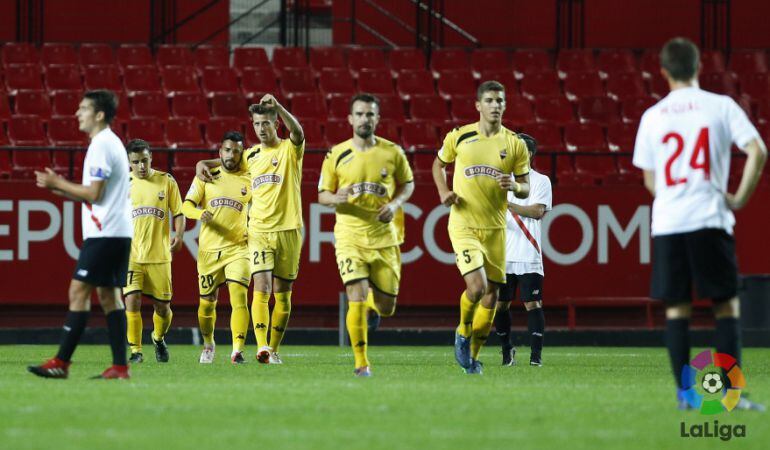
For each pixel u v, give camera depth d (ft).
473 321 124.26
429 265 214.69
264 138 140.87
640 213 218.18
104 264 104.73
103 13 301.02
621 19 311.06
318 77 282.77
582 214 217.56
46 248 208.54
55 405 85.46
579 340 216.95
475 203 118.73
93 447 65.21
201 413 80.94
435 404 87.40
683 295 82.07
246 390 98.53
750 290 212.64
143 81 275.39
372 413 81.35
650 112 83.35
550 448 65.92
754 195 221.25
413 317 220.84
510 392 98.07
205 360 148.87
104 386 101.45
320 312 219.61
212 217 144.77
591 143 263.90
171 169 214.07
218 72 279.28
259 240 141.28
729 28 296.71
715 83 285.64
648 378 119.65
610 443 67.97
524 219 144.87
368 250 118.21
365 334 118.42
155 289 150.00
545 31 311.06
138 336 150.61
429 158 253.85
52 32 299.17
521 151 119.55
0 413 80.38
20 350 184.85
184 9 303.68
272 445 66.28
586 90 286.05
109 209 104.37
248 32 306.14
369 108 117.08
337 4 309.42
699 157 80.74
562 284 217.15
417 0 293.02
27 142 252.01
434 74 286.66
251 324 213.25
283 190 141.18
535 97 277.64
